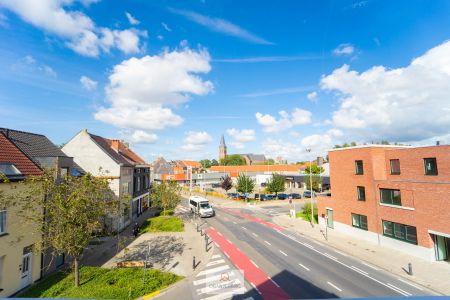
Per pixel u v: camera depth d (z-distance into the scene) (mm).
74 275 15148
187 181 87625
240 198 54469
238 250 21141
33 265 15008
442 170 17828
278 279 15500
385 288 14148
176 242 23469
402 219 20062
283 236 25531
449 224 16781
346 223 25859
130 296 12906
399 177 21391
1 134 16531
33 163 16688
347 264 17828
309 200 51188
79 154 29688
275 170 93812
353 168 25047
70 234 12609
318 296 13336
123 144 46250
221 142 156625
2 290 12844
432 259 17984
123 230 28734
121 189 29953
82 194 13023
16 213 13430
